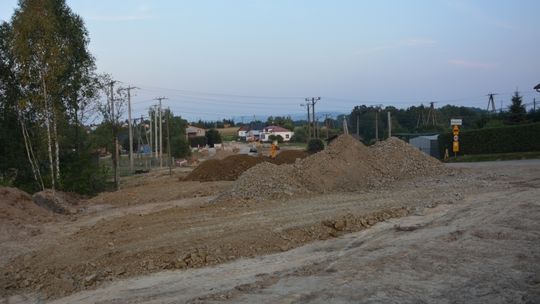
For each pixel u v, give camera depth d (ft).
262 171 60.03
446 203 44.91
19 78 87.15
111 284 29.07
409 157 73.10
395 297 22.27
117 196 76.64
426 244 30.91
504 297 22.02
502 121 187.62
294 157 116.67
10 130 94.89
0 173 93.81
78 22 98.63
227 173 99.76
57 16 93.61
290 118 493.36
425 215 40.45
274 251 33.32
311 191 58.29
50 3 89.81
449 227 35.47
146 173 162.30
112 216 57.41
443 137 161.79
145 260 32.27
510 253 28.27
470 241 30.96
